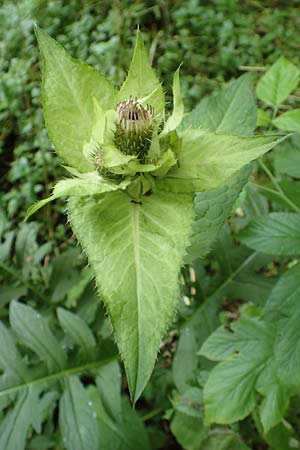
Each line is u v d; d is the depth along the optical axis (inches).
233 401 10.5
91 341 13.1
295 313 9.4
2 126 23.2
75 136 9.0
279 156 11.6
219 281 13.4
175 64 23.5
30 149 22.1
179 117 8.4
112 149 7.9
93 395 13.5
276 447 11.5
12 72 22.9
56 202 21.0
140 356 7.2
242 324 11.0
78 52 23.1
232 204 10.0
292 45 24.3
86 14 24.5
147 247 7.9
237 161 8.3
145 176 8.3
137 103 8.3
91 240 8.0
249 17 25.2
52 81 8.8
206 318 13.3
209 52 24.4
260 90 11.8
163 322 7.4
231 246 13.4
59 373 12.7
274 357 10.4
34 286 15.8
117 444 12.8
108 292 7.6
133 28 25.3
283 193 11.2
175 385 13.9
